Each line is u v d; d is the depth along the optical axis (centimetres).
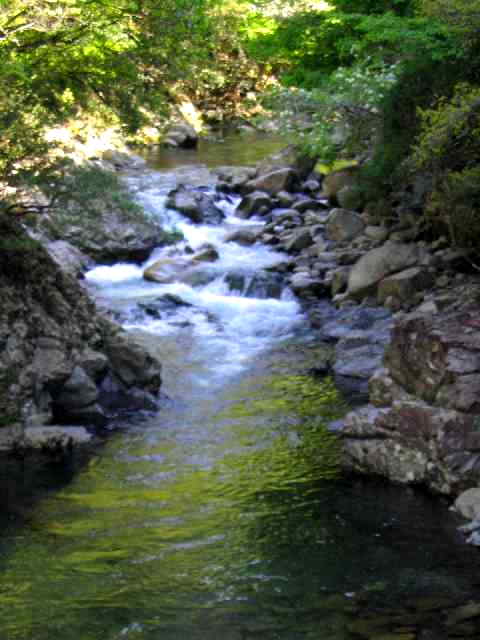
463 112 1394
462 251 1884
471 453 1169
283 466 1285
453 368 1205
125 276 2262
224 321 1991
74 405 1473
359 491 1198
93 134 3102
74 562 1002
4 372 1402
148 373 1558
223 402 1550
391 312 1939
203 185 2891
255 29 3581
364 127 2386
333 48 2719
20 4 1653
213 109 4434
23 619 874
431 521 1104
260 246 2472
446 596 912
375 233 2334
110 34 1759
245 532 1078
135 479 1246
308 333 1925
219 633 842
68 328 1512
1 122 1469
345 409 1502
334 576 962
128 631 849
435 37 2045
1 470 1280
